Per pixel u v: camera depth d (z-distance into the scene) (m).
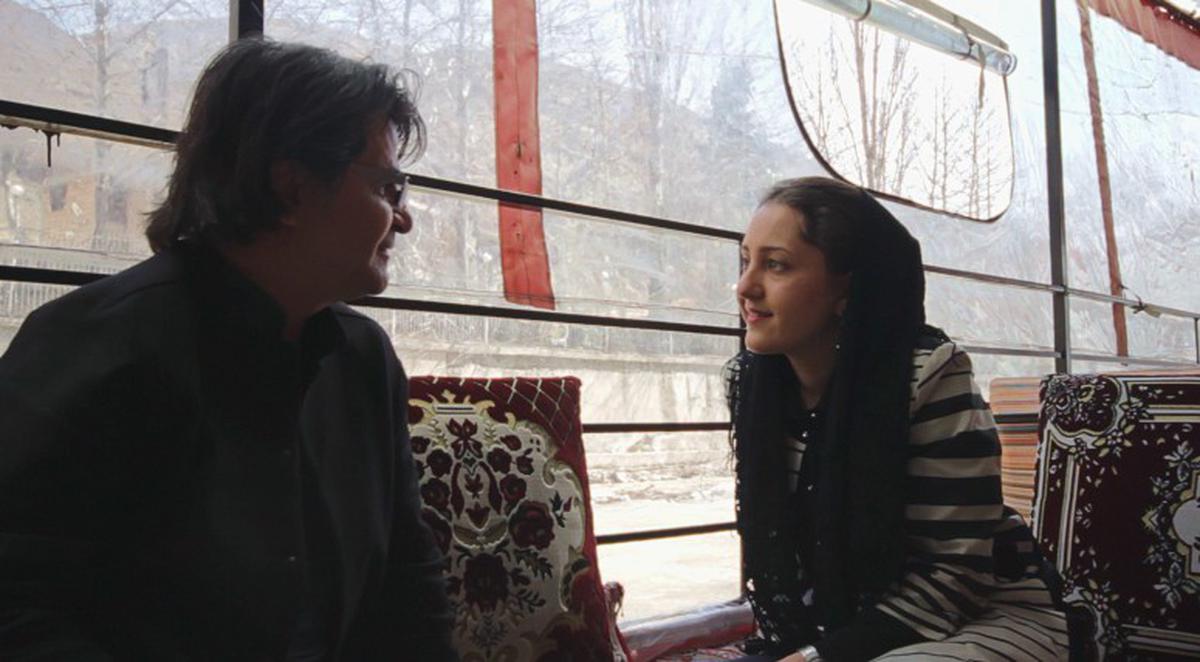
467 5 2.19
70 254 1.60
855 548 1.34
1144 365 4.45
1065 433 1.74
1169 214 4.70
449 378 1.51
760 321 1.43
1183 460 1.60
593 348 2.38
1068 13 4.11
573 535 1.50
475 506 1.41
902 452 1.33
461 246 2.15
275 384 0.94
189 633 0.86
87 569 0.80
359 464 1.08
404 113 1.03
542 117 2.32
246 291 0.93
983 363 3.52
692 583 2.54
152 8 1.74
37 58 1.60
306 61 0.94
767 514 1.48
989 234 3.55
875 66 3.13
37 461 0.75
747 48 2.77
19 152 1.55
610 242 2.43
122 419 0.81
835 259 1.39
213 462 0.88
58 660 0.73
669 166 2.58
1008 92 3.64
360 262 0.98
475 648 1.35
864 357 1.38
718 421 2.67
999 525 1.39
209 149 0.92
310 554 0.99
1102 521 1.66
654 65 2.55
